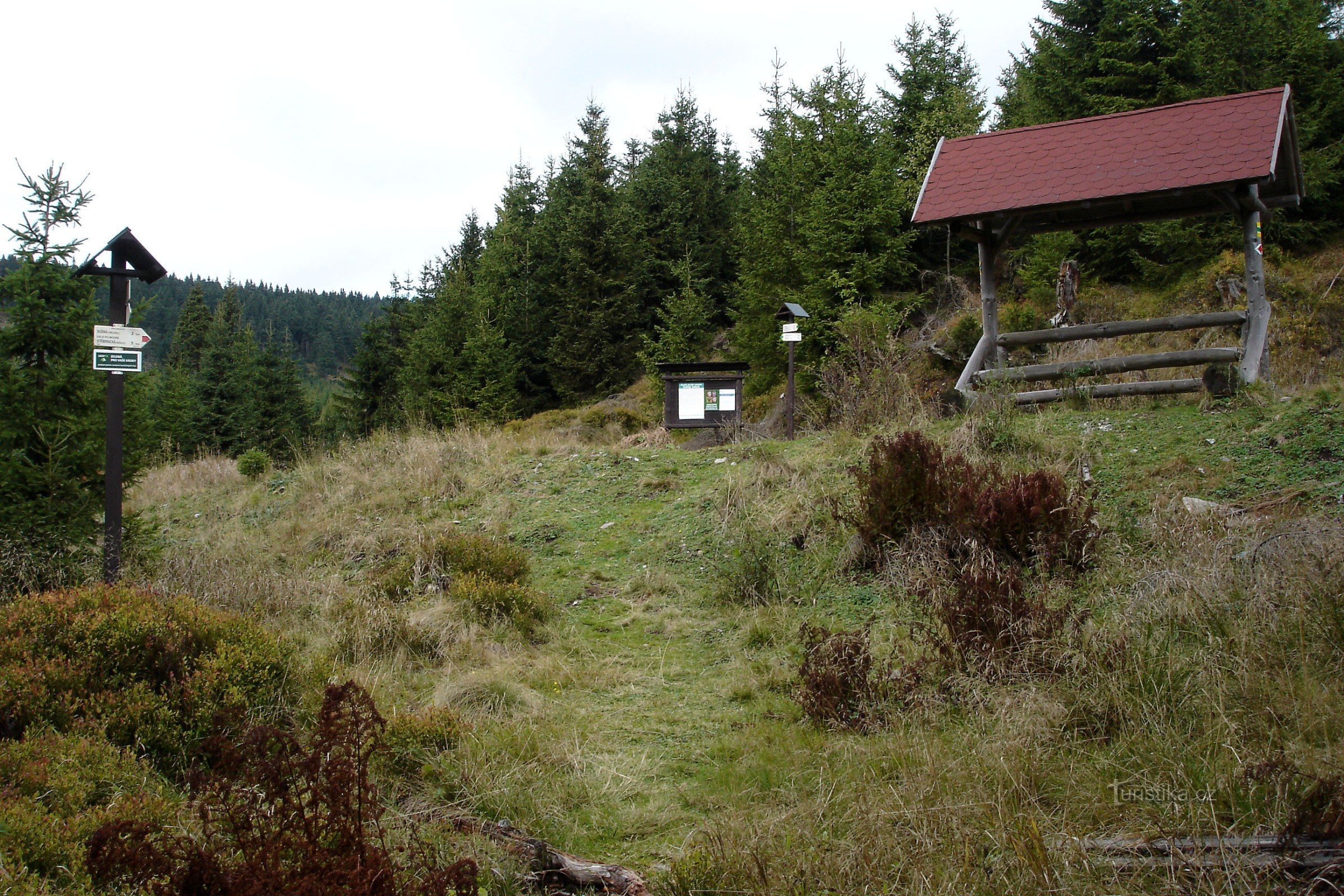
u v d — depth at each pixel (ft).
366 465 41.32
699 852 11.40
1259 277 31.37
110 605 17.33
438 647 21.12
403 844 11.56
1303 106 57.16
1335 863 9.52
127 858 9.39
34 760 12.25
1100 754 13.04
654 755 15.90
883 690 16.34
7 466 25.14
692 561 27.61
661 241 94.12
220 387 111.14
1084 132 35.24
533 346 93.71
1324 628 14.61
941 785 12.50
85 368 27.14
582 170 95.96
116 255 24.62
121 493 24.04
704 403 44.32
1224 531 19.56
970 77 84.07
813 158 65.21
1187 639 15.79
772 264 63.72
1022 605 16.92
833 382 41.73
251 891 8.87
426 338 93.97
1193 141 32.40
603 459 38.63
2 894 8.97
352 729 11.60
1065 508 20.98
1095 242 58.23
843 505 26.78
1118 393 32.30
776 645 21.17
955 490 22.82
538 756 15.49
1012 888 9.84
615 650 22.02
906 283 64.59
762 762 14.82
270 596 24.88
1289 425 26.21
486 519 33.37
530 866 11.84
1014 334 35.17
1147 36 60.08
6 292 26.91
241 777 11.59
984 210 33.32
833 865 10.91
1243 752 12.07
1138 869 9.93
